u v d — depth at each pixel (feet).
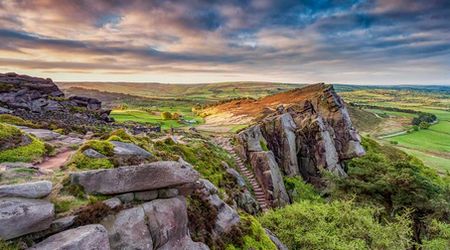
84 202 30.76
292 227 69.82
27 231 25.11
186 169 40.37
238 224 52.90
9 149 41.68
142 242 32.14
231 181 88.02
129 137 54.44
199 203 48.78
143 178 35.40
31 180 32.27
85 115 138.41
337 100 149.59
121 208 32.94
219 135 149.69
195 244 40.19
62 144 54.03
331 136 135.74
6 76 142.41
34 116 108.47
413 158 178.29
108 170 33.53
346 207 74.33
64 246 25.08
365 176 118.21
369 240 67.51
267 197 101.45
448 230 82.99
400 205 101.35
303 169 130.72
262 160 110.63
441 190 107.55
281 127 130.93
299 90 228.63
